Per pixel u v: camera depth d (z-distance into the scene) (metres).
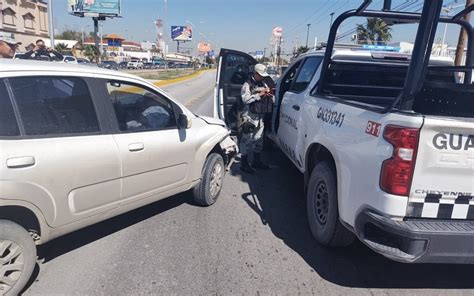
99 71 3.54
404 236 2.67
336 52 4.85
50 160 2.92
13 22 45.97
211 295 3.05
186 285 3.17
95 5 50.44
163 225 4.32
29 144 2.83
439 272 3.53
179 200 5.12
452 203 2.77
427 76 5.05
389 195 2.73
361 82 5.13
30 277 3.04
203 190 4.79
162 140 3.98
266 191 5.66
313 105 4.43
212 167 4.86
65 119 3.14
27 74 2.95
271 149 8.35
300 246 3.93
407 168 2.67
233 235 4.13
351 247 3.93
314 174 3.99
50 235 3.07
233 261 3.58
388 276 3.43
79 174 3.14
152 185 3.95
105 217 3.54
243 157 6.54
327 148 3.70
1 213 2.80
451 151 2.66
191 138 4.43
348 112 3.40
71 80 3.26
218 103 7.99
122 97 3.71
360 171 3.02
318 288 3.20
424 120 2.59
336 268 3.53
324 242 3.79
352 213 3.12
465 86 3.04
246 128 6.39
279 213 4.81
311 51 5.87
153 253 3.67
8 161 2.67
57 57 10.87
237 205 5.03
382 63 4.95
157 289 3.10
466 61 4.48
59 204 3.03
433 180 2.71
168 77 40.50
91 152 3.22
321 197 3.90
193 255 3.66
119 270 3.35
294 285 3.23
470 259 2.71
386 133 2.75
